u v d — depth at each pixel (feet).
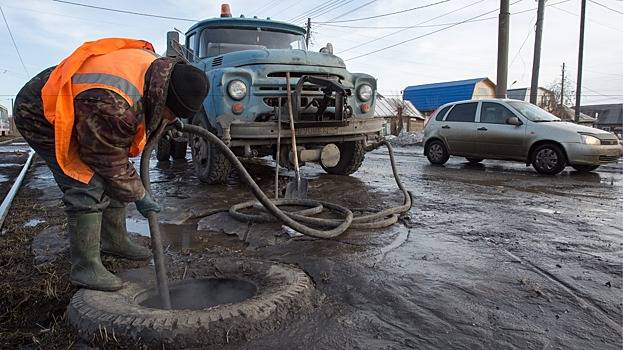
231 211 15.64
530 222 15.40
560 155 28.19
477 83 131.44
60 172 8.77
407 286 9.62
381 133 23.32
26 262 11.30
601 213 16.93
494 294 9.22
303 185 18.01
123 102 7.77
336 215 16.29
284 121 19.48
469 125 32.76
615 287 9.59
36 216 16.12
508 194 21.04
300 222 14.44
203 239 13.41
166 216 15.99
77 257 8.92
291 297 8.52
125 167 8.36
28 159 37.83
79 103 7.64
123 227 10.98
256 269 10.29
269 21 25.12
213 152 21.29
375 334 7.68
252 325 7.66
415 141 65.41
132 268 10.69
